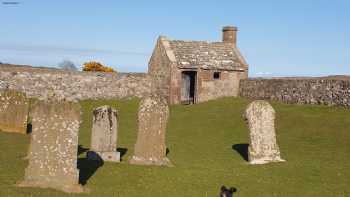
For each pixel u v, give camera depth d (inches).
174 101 1932.8
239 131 1332.4
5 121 1232.2
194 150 1120.2
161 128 907.4
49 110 676.1
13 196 622.2
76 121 681.6
